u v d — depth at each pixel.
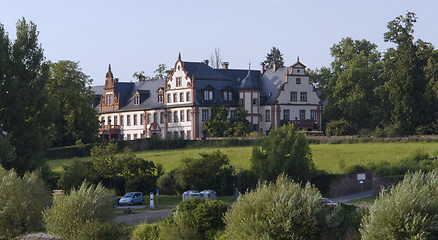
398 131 100.81
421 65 111.06
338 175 70.00
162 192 78.38
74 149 106.62
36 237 51.09
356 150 86.69
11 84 73.75
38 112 76.62
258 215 39.00
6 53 75.44
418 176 36.44
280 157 68.56
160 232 45.69
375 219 35.09
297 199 39.00
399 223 34.31
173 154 99.19
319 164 78.12
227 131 117.50
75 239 47.16
